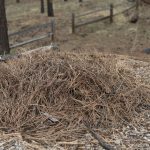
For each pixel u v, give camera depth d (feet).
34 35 46.16
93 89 17.80
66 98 17.29
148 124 16.49
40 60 19.12
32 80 17.85
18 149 14.26
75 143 14.78
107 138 15.25
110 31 46.73
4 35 30.86
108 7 57.57
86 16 54.49
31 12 61.87
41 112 16.63
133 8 54.08
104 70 19.08
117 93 18.07
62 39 43.73
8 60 21.81
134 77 20.61
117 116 16.85
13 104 16.99
